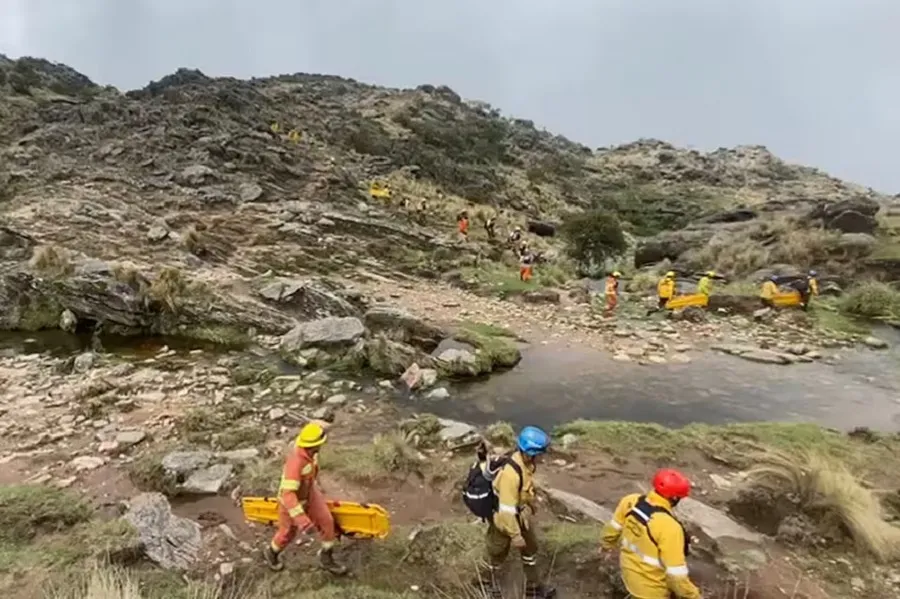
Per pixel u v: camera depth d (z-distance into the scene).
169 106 41.47
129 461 9.00
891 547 6.67
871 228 29.38
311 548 6.60
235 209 27.19
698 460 9.38
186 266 20.06
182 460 8.48
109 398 11.52
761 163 110.69
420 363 13.86
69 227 21.45
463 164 65.12
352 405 11.79
